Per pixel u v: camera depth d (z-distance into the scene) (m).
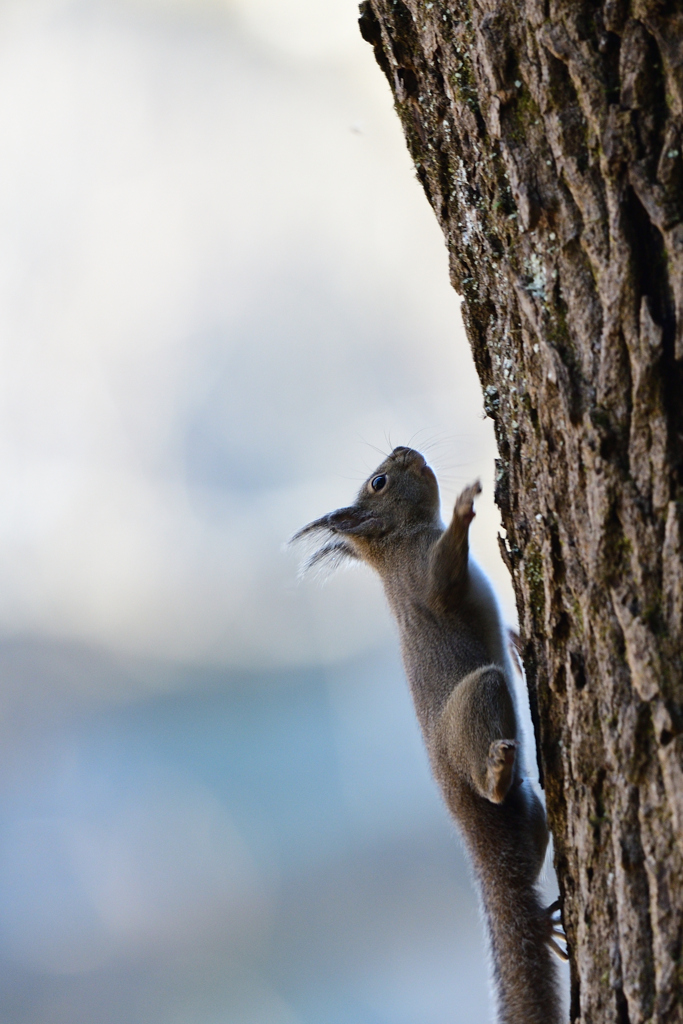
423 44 5.48
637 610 5.30
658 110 5.31
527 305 5.44
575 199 5.43
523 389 5.45
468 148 5.46
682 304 5.20
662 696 5.17
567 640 5.44
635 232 5.35
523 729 5.61
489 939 5.56
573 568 5.43
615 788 5.42
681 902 5.09
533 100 5.43
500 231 5.45
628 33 5.37
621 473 5.39
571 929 5.44
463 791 5.57
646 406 5.30
